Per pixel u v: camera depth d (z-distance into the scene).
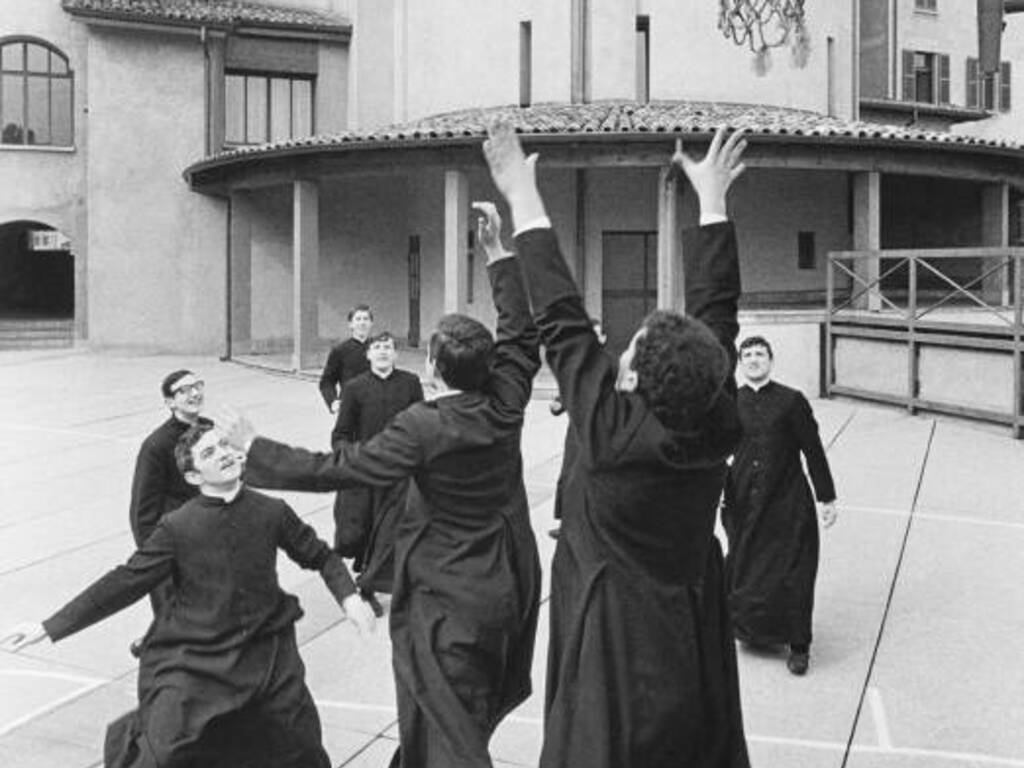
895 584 8.15
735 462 6.59
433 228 25.58
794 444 6.56
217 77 26.69
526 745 5.48
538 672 6.44
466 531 4.30
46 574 8.44
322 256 26.39
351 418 7.80
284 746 4.40
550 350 3.08
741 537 6.53
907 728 5.65
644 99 24.02
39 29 26.59
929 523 9.95
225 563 4.37
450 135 19.77
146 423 16.27
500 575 4.27
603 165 19.47
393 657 4.31
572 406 3.03
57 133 27.08
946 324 15.95
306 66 27.86
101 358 26.09
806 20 24.45
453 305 20.31
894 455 13.41
